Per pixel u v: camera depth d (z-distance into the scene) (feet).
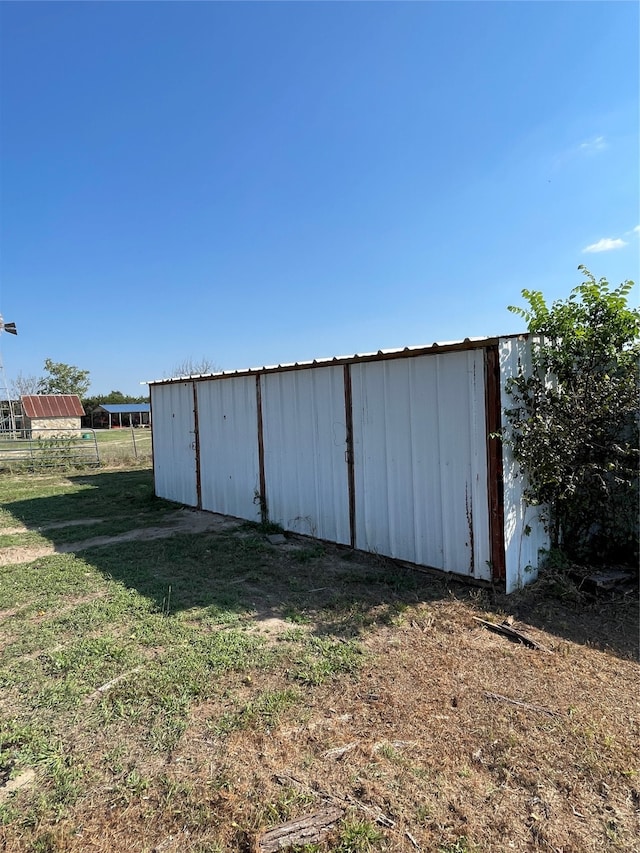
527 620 13.91
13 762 8.63
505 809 7.47
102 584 17.40
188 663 11.73
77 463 57.36
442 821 7.25
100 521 28.58
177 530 25.90
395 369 18.61
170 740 9.07
